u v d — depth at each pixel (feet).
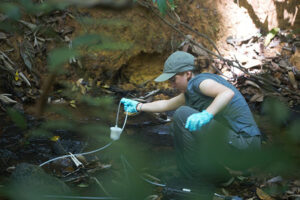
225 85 8.70
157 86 17.34
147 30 17.02
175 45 17.63
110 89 16.26
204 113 7.98
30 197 2.67
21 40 15.05
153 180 9.53
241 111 8.73
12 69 14.57
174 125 8.85
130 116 14.29
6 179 8.55
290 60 17.98
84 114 13.61
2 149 11.02
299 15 19.57
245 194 8.93
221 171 8.72
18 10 1.66
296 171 2.08
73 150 11.32
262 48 18.43
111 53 16.43
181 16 18.49
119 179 9.31
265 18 19.31
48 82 1.76
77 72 15.60
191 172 8.71
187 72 8.58
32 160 10.61
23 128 2.17
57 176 9.78
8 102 13.69
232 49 18.48
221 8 18.98
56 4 1.65
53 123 3.00
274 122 2.11
